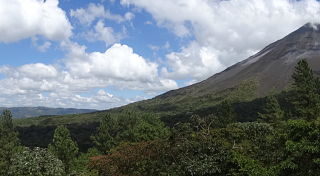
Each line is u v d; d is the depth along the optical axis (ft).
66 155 190.60
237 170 81.35
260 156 82.84
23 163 76.43
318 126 65.51
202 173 84.38
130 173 100.53
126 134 207.10
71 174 98.02
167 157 96.43
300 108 188.34
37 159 77.87
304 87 190.19
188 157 89.71
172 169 91.09
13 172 76.28
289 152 68.95
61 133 200.44
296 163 67.56
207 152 89.45
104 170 102.17
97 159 106.83
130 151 104.06
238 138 94.22
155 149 99.76
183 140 94.63
